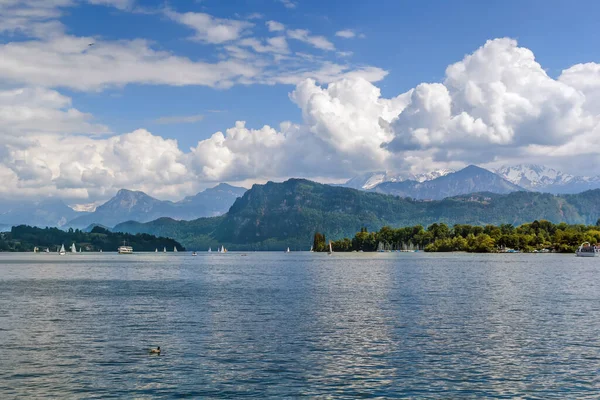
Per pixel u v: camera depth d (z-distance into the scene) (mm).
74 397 44188
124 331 70438
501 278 160625
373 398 43844
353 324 74375
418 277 168000
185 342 63156
